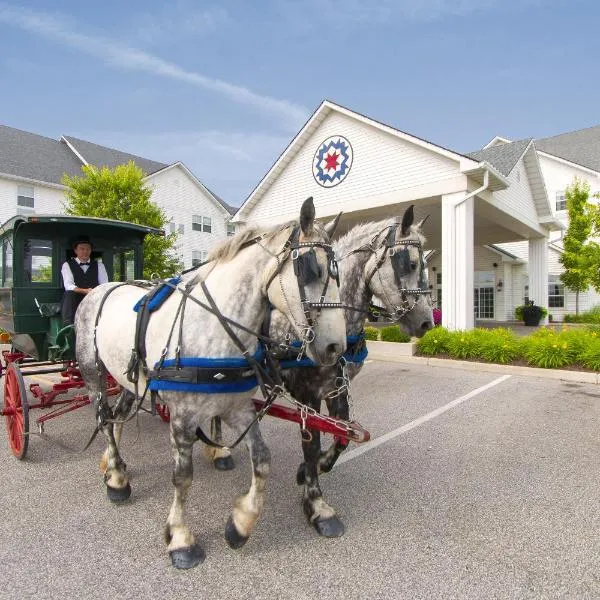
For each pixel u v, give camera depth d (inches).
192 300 121.0
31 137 1088.2
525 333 649.0
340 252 178.7
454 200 481.1
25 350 233.1
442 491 161.0
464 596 105.8
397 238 171.0
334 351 103.8
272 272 111.0
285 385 152.0
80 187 708.0
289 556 122.2
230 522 125.2
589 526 136.7
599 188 1063.0
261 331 126.0
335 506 150.3
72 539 130.6
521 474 175.2
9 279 232.1
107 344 147.3
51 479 172.7
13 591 107.9
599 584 109.7
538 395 301.3
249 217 665.6
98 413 160.7
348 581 111.5
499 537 130.9
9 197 925.8
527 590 107.6
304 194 607.5
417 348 449.7
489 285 955.3
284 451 201.5
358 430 121.7
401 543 128.1
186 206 1201.4
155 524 139.3
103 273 230.7
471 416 253.6
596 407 271.3
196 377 112.9
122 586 109.8
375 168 540.1
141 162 1230.3
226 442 212.7
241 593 107.3
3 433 234.7
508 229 731.4
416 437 218.8
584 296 948.6
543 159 1131.9
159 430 229.6
